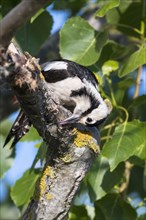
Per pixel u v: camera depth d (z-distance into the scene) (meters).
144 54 12.15
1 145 14.27
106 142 11.87
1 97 15.20
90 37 12.85
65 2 15.67
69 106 12.34
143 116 15.41
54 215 10.45
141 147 11.99
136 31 13.51
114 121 12.83
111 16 13.69
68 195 10.45
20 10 8.10
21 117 11.38
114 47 13.21
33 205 10.52
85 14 16.75
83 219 13.05
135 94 13.57
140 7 13.65
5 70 8.80
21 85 9.13
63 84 12.19
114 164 11.59
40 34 12.86
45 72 12.19
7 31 8.30
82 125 10.64
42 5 8.14
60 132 10.06
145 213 12.65
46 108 9.77
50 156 10.46
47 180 10.47
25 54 9.30
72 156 10.36
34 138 12.98
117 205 12.70
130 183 16.50
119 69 13.51
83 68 12.59
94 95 12.41
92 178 12.31
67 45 12.80
